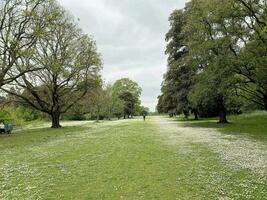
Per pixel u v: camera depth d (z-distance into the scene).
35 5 37.50
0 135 38.06
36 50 40.56
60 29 47.44
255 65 30.92
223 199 9.02
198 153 17.84
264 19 29.02
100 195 9.77
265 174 12.08
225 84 34.16
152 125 52.47
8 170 14.33
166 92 63.88
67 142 26.69
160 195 9.60
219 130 35.22
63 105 52.22
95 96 54.06
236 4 31.81
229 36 34.44
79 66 48.22
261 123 43.41
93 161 16.08
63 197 9.67
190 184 10.83
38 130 45.09
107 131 39.94
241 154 16.98
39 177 12.64
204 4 37.69
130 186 10.74
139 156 17.27
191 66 46.97
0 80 34.88
